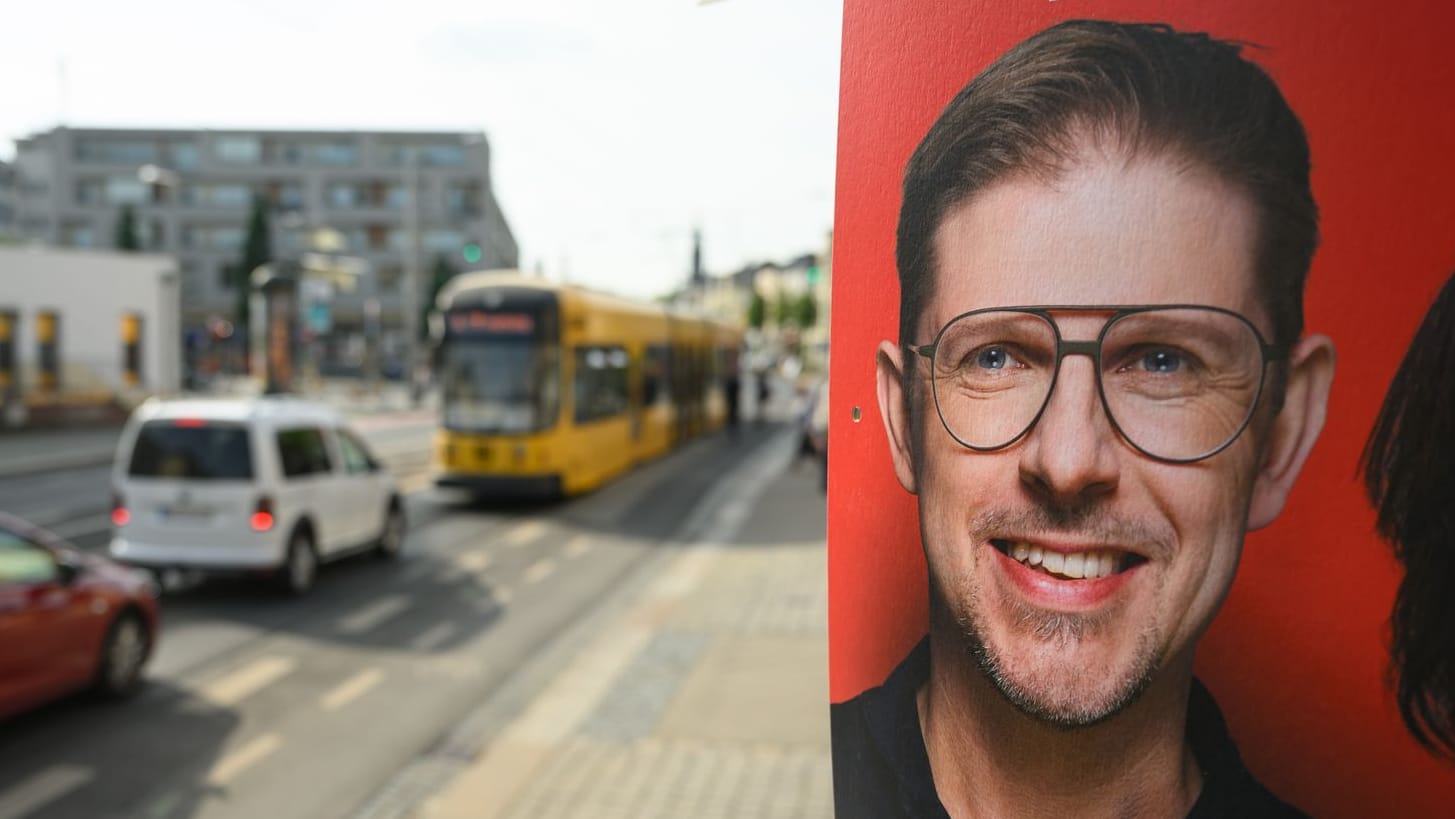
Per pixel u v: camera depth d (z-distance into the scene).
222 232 87.69
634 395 23.42
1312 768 1.44
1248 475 1.43
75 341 38.56
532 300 17.95
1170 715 1.48
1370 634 1.41
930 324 1.59
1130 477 1.47
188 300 87.00
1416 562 1.39
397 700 8.04
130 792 6.31
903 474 1.63
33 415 34.12
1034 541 1.52
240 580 12.35
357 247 87.62
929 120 1.59
